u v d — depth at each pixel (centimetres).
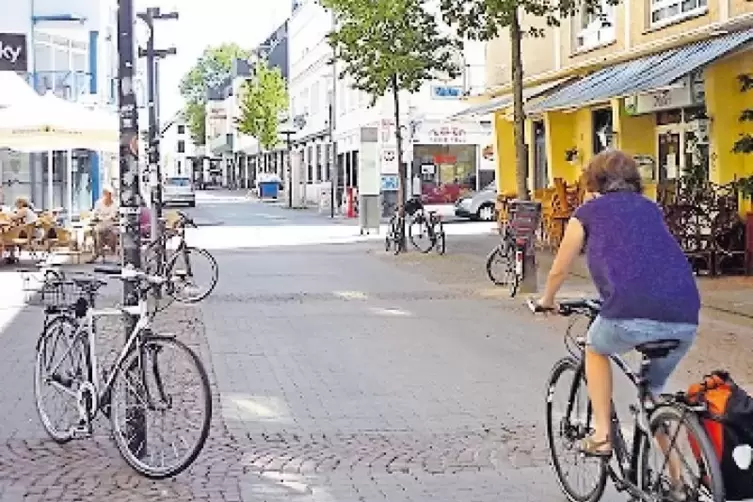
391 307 1498
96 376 704
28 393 918
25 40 2347
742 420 482
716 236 1789
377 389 941
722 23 1920
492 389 938
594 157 568
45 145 2186
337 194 5100
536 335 1240
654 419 510
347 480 661
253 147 8912
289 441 758
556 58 2691
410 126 3903
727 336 1208
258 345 1175
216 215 4747
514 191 3072
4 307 1505
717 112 1975
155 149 1908
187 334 1250
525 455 716
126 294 689
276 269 2081
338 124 5497
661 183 2236
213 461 702
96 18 3778
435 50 2553
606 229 532
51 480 656
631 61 2283
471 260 2245
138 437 666
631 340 518
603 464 560
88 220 2464
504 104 2733
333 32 2533
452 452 727
